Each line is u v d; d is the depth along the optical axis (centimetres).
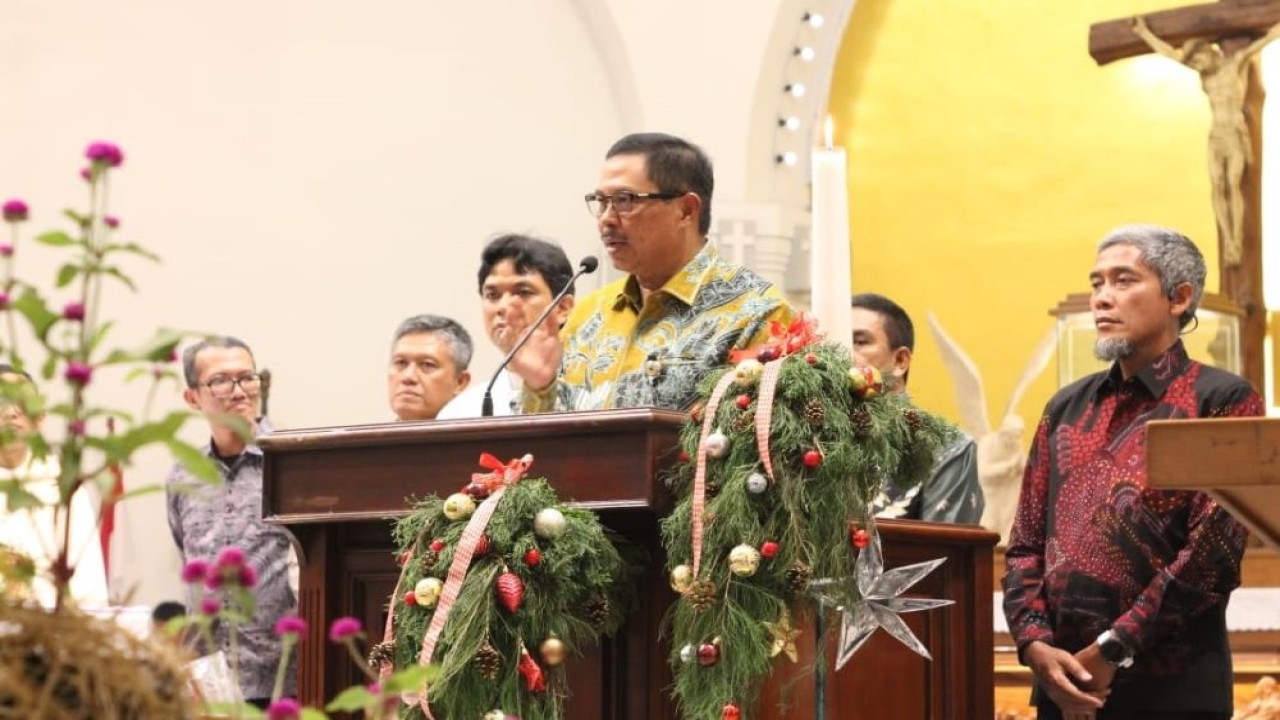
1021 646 562
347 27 1241
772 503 429
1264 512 396
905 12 1280
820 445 429
